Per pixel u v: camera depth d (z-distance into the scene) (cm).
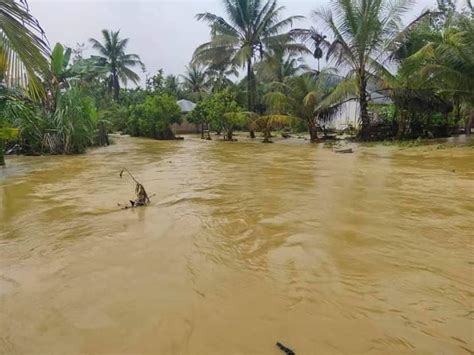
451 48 1525
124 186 814
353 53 1995
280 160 1286
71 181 910
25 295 311
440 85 1819
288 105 2192
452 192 686
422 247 402
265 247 412
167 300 297
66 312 283
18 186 861
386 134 2103
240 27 2781
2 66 513
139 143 2378
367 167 1052
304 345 236
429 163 1107
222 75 3241
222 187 779
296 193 700
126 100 3997
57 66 1723
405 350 230
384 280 324
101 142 2144
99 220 539
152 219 538
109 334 254
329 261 368
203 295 305
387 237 436
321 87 2159
